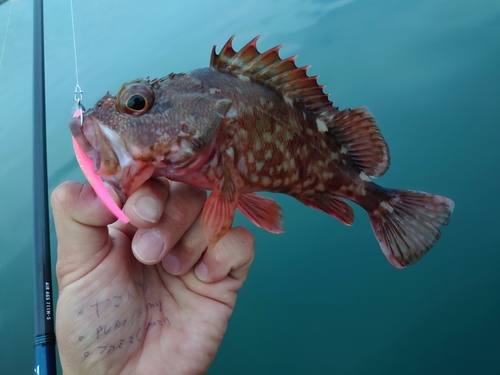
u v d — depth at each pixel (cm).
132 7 94
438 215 31
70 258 23
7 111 77
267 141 25
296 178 27
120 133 22
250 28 75
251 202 27
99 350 23
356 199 31
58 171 61
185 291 26
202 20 82
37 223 27
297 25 75
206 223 23
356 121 29
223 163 24
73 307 23
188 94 23
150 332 25
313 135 28
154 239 22
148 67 71
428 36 67
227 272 25
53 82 78
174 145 22
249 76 26
